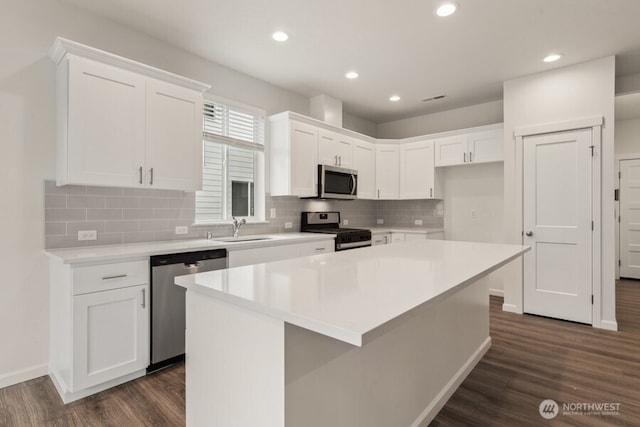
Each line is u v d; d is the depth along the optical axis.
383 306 0.94
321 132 3.96
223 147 3.43
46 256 2.26
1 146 2.11
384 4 2.33
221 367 1.17
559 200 3.36
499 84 3.78
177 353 2.34
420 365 1.73
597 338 2.89
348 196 4.25
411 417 1.66
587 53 3.03
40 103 2.24
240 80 3.47
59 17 2.32
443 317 1.96
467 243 2.56
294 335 0.97
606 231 3.12
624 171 5.30
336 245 3.77
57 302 2.13
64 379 2.00
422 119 5.02
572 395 2.01
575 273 3.29
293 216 4.08
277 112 3.85
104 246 2.44
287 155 3.60
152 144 2.45
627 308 3.78
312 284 1.21
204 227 3.15
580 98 3.23
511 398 1.99
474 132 4.18
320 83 3.76
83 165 2.12
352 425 1.24
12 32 2.15
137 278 2.15
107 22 2.53
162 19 2.53
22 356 2.18
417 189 4.66
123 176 2.30
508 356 2.55
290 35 2.76
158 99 2.49
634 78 3.41
